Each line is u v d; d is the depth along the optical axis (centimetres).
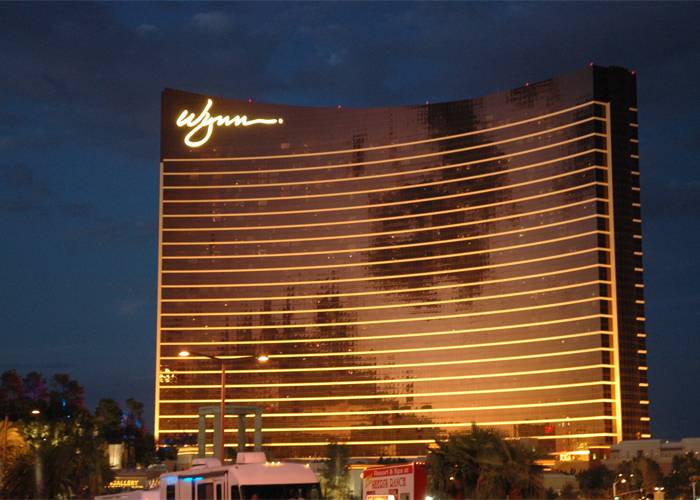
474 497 8294
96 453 13938
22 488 11925
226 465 4806
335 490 17425
